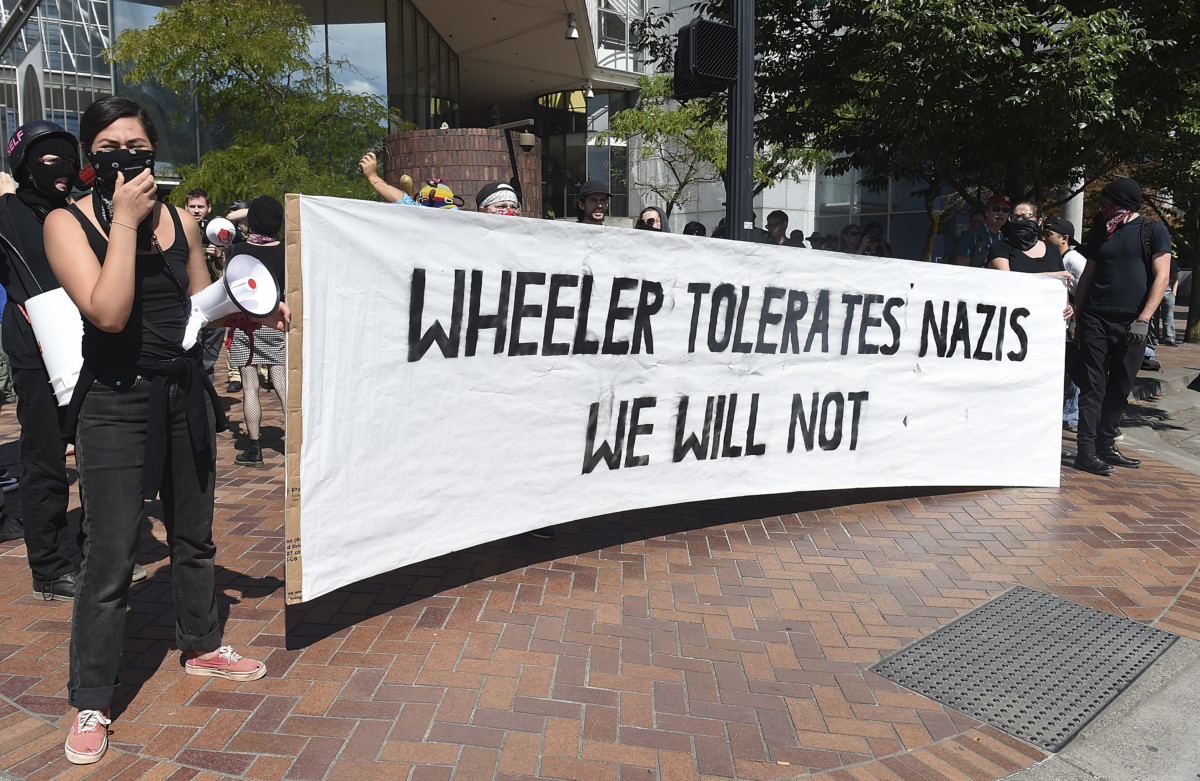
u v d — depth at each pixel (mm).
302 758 2586
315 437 3109
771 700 3072
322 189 11602
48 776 2475
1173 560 4551
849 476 5203
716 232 9125
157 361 2623
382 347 3309
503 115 32500
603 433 4207
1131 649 3580
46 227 2488
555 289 3898
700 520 5004
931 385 5406
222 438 6871
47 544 3627
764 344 4754
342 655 3238
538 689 3045
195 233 2883
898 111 7656
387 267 3297
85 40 14867
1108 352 6230
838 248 12398
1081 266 7129
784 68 9672
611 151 29109
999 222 7246
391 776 2514
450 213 3473
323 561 3180
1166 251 5922
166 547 4332
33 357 3471
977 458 5613
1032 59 7457
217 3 11391
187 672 3066
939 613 3848
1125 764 2809
